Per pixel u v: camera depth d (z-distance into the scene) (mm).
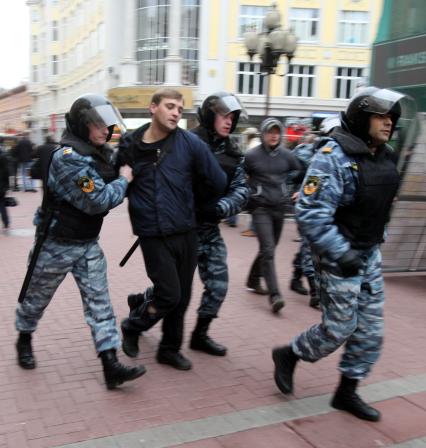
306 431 3057
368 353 3156
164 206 3477
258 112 29281
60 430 3014
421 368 3980
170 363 3873
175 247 3555
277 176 5273
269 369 3893
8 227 10133
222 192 3732
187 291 3723
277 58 12633
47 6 48000
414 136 6305
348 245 2945
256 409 3291
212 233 4004
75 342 4312
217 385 3611
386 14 7000
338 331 3053
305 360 3301
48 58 48844
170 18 28234
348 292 2990
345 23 29531
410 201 6426
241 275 6742
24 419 3123
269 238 5250
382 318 3158
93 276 3471
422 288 6402
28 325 3686
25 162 17719
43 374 3719
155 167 3482
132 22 29812
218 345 4148
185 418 3170
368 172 2938
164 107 3420
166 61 28562
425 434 3064
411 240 6574
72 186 3201
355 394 3246
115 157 3578
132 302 4117
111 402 3342
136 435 2973
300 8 29203
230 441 2936
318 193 2912
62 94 47000
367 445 2941
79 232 3367
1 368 3797
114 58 32312
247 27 26531
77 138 3283
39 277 3469
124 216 12117
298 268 5902
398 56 6766
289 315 5152
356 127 2973
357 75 29953
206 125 3855
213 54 28609
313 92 29781
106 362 3443
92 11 36375
